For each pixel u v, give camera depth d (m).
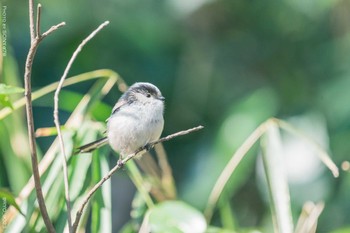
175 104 13.75
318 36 14.34
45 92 8.64
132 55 13.49
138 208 8.91
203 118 13.80
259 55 14.40
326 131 12.34
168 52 13.85
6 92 6.34
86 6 13.33
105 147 8.46
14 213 7.70
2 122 8.72
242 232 8.88
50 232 6.04
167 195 9.22
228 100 13.98
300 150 12.09
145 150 8.68
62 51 13.27
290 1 13.98
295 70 14.30
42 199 5.99
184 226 7.56
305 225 8.46
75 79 8.84
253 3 14.23
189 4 13.31
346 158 12.27
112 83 8.88
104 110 9.54
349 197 12.10
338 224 12.06
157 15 13.51
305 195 11.91
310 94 13.94
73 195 7.88
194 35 14.14
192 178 12.05
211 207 8.58
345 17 13.98
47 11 13.25
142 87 8.70
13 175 8.66
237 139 11.05
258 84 14.30
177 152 13.41
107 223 7.72
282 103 13.52
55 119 6.38
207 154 12.44
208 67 14.12
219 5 14.04
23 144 8.75
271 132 8.56
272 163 8.44
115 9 13.39
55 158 8.22
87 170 8.05
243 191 13.51
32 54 5.72
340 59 13.96
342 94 12.82
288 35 14.40
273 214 8.20
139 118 8.45
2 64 8.88
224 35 14.34
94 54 13.31
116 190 13.85
